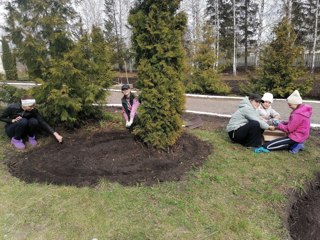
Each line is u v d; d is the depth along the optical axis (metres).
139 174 4.01
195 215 3.17
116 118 6.96
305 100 10.52
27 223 2.98
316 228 3.47
